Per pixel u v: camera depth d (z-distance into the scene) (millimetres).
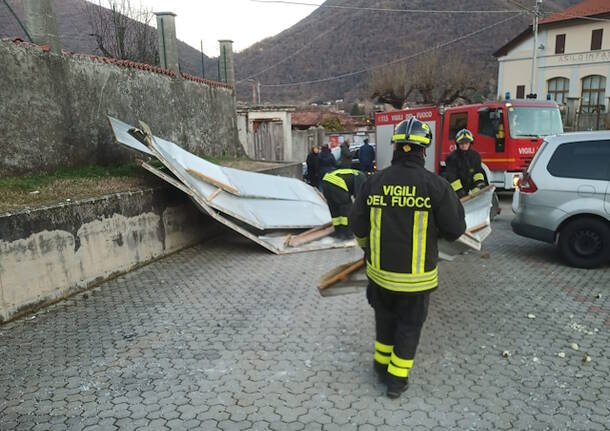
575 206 5887
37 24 7027
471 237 3955
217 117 13406
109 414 2994
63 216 5055
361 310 4680
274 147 19312
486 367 3537
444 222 2969
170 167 6621
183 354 3809
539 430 2785
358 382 3352
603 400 3076
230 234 8695
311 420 2914
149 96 9867
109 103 8500
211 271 6230
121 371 3541
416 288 2979
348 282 3760
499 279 5617
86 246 5398
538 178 6195
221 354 3803
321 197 9906
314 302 4941
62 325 4406
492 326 4270
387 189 3008
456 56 40938
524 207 6363
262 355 3775
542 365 3553
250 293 5293
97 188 6258
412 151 3029
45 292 4859
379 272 3070
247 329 4289
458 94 37875
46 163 6961
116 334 4207
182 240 7426
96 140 8086
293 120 42188
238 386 3318
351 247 7395
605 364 3549
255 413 2994
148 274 6094
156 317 4605
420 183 2943
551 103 11633
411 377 3410
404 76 39531
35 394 3229
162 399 3158
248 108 19516
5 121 6277
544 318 4430
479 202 5695
